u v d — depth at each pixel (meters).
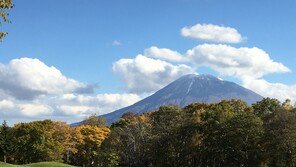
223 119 89.94
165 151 97.25
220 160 89.75
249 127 83.50
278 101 102.06
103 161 104.50
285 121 80.69
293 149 77.31
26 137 102.31
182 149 96.06
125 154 109.31
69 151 110.25
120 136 111.50
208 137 90.56
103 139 113.69
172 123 101.50
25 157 103.06
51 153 102.62
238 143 83.31
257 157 81.88
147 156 104.38
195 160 95.44
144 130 110.00
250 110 101.50
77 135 111.69
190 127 95.94
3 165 63.72
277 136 78.69
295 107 92.44
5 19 20.89
